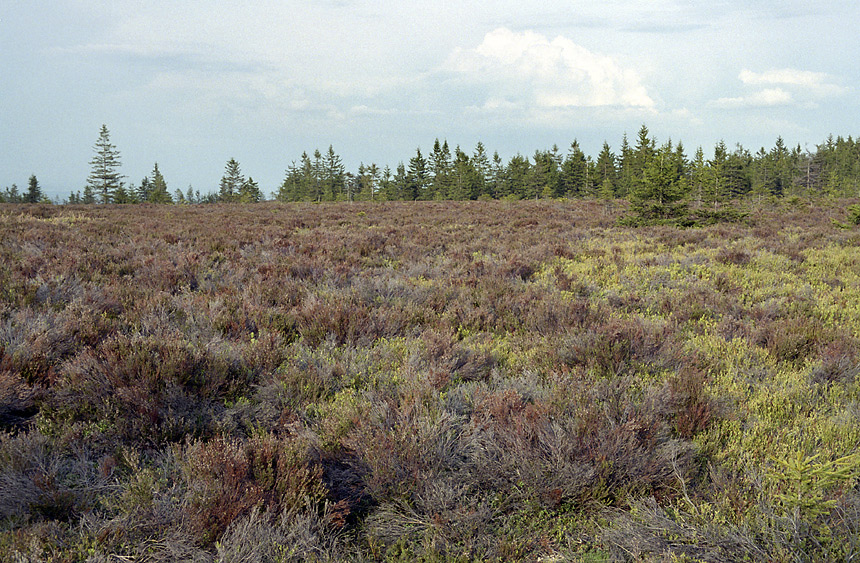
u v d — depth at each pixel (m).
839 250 12.85
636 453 3.10
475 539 2.65
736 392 4.28
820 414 3.87
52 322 5.11
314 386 4.20
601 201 40.59
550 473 3.02
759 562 2.37
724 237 16.11
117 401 3.57
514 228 19.80
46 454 3.14
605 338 5.11
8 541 2.32
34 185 107.88
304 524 2.59
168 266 8.49
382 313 6.16
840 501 2.47
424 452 3.13
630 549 2.55
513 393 3.79
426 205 38.97
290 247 12.11
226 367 4.19
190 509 2.57
